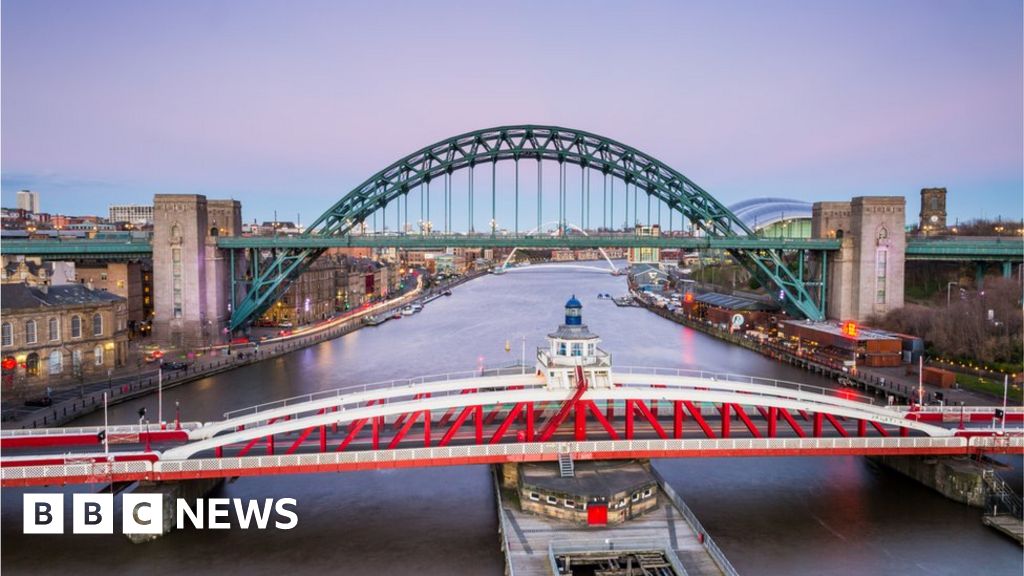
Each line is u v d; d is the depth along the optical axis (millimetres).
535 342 148500
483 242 144125
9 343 90500
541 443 54125
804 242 137875
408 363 121812
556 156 153250
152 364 112125
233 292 136125
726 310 163125
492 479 64438
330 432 63562
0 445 56312
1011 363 102188
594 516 50062
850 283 137375
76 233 197500
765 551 49719
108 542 50875
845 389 98562
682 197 148125
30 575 46000
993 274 167750
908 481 63750
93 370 103688
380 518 55750
